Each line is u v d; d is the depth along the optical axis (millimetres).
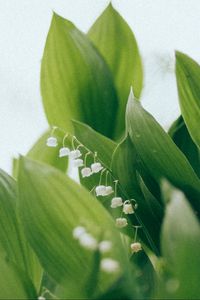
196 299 376
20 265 487
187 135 577
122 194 529
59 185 402
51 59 646
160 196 496
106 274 375
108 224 390
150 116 486
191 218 357
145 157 489
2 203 488
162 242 359
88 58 647
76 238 387
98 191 504
